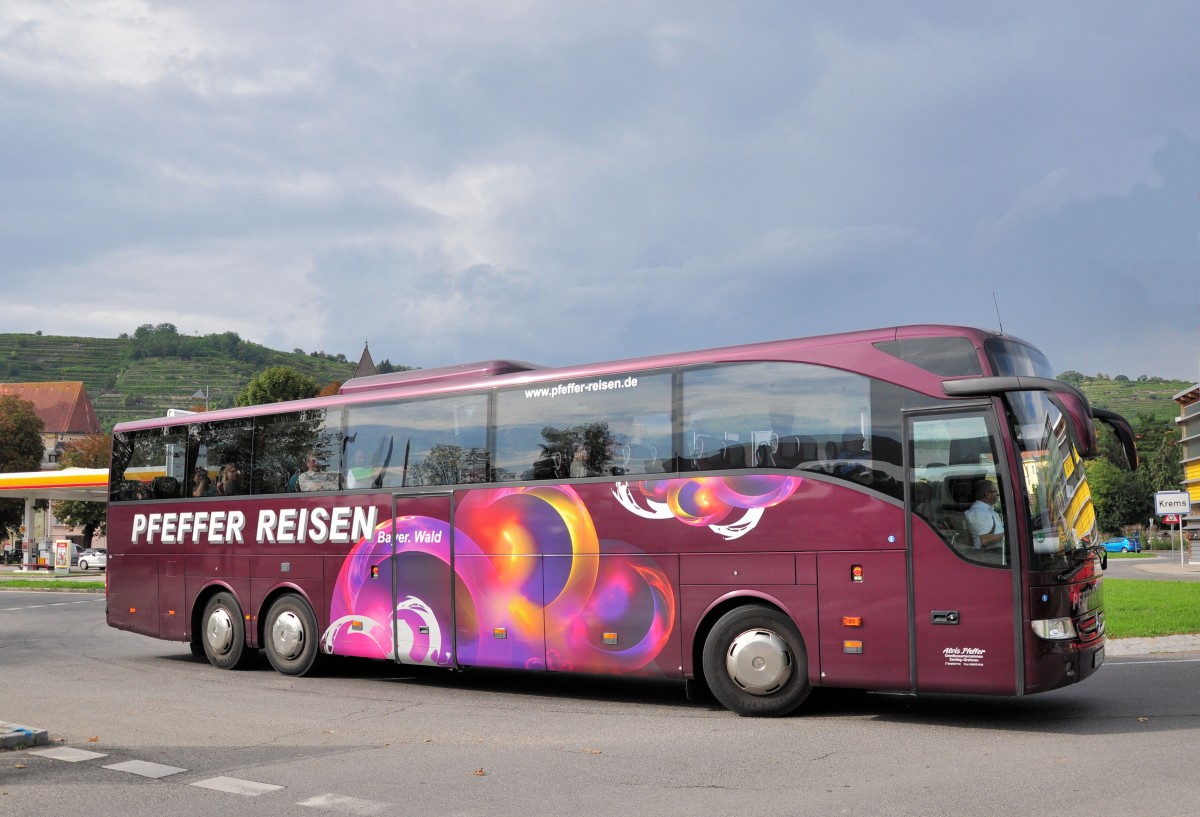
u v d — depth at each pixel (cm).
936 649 977
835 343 1064
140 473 1700
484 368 1347
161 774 831
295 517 1484
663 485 1144
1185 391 7919
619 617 1161
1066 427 1049
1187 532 6850
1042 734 943
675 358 1162
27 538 6359
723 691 1087
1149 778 757
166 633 1634
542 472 1240
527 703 1215
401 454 1379
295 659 1472
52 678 1465
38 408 15338
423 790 774
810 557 1045
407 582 1349
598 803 729
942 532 983
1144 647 1548
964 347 999
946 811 686
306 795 763
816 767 829
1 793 771
